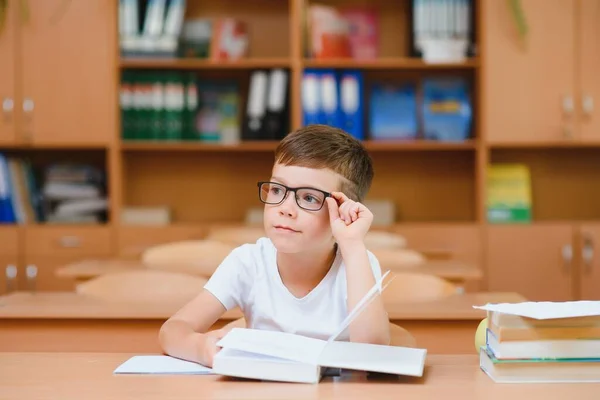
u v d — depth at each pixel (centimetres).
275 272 147
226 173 463
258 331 127
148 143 424
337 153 135
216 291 148
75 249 423
